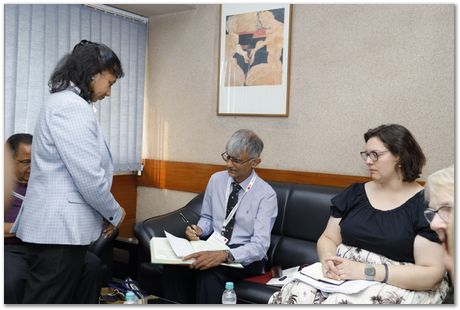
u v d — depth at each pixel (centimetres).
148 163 354
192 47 328
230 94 308
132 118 348
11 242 221
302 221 244
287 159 286
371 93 254
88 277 213
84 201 179
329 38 267
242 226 234
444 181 120
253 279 216
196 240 232
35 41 279
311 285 169
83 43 185
